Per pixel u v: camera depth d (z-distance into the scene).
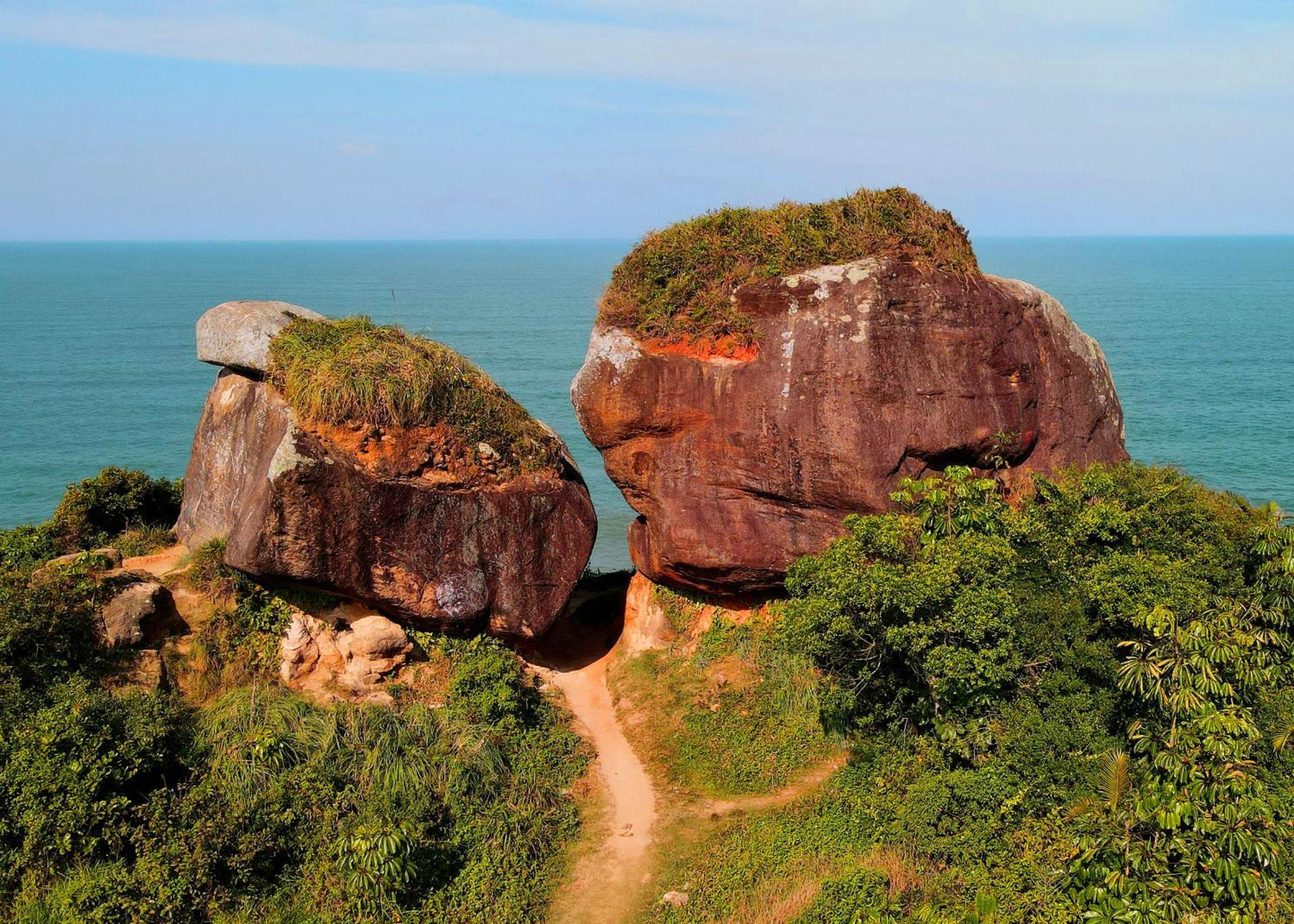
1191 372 72.38
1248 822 11.54
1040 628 13.71
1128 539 14.90
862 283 16.70
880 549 14.27
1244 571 15.41
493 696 16.75
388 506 16.61
